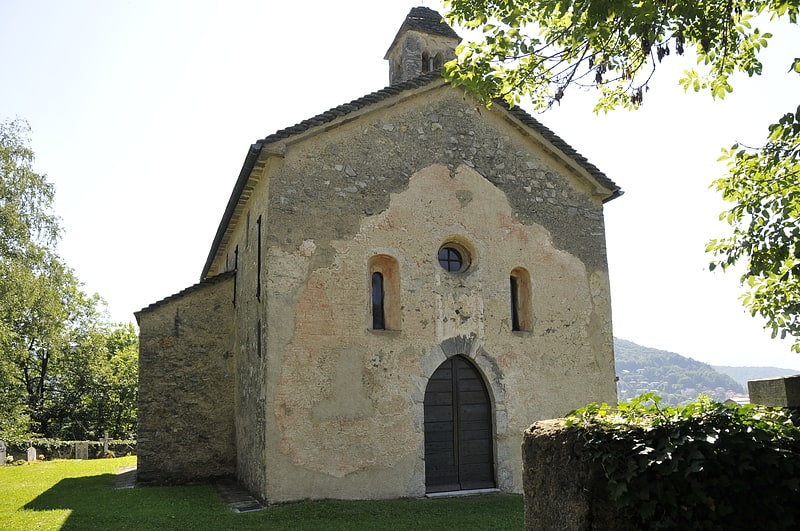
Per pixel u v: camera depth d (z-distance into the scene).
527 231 13.19
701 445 4.36
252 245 12.80
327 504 10.15
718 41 7.09
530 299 12.95
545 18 7.07
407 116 12.55
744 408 4.68
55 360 37.12
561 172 13.86
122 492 12.34
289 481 10.38
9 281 23.84
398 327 11.65
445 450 11.79
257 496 10.95
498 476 11.90
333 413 10.84
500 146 13.33
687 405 4.74
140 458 13.37
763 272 7.20
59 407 37.19
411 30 14.64
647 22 5.99
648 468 4.39
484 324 12.36
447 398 11.98
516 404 12.31
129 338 44.16
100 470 17.11
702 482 4.29
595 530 4.50
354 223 11.63
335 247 11.41
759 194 7.16
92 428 37.88
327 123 11.67
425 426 11.70
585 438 4.72
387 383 11.32
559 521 4.90
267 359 10.58
